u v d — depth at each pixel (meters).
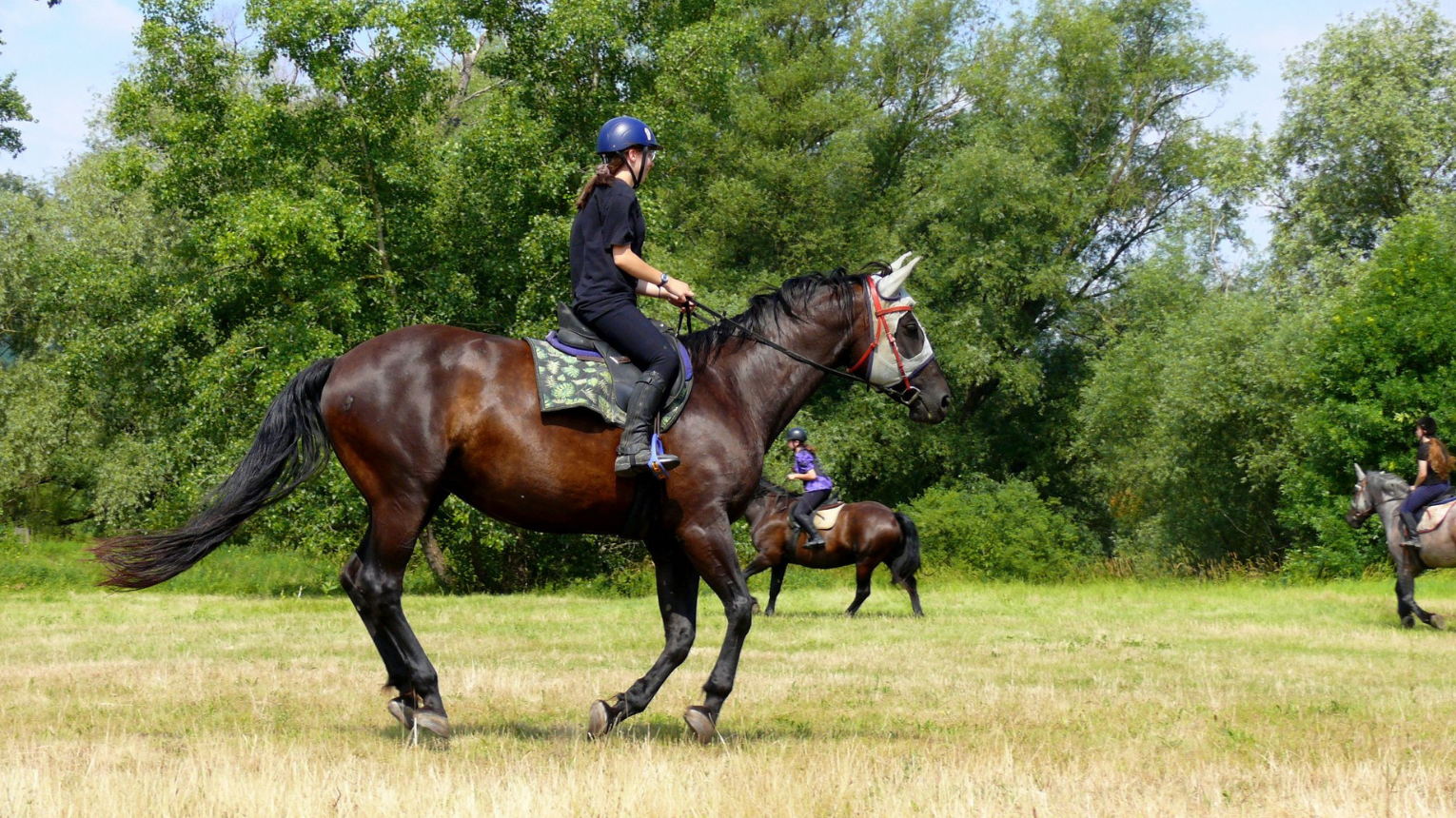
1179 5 35.44
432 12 21.80
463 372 5.66
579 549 25.30
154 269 28.20
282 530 21.08
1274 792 4.81
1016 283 32.56
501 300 24.16
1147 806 4.47
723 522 5.83
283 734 6.02
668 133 24.61
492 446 5.61
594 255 5.76
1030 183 31.52
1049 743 6.02
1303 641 11.96
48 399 29.81
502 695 7.55
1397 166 27.69
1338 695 7.93
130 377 25.09
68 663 9.52
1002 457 37.06
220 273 22.95
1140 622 14.30
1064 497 36.88
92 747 5.49
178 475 24.41
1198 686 8.44
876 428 31.77
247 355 21.83
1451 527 12.87
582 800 4.43
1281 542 28.61
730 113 32.91
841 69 34.50
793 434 15.50
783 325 6.32
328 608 16.91
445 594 24.36
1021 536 26.44
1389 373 23.36
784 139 34.22
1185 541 29.59
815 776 4.86
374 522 5.71
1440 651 11.06
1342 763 5.40
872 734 6.30
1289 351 25.98
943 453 32.91
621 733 6.08
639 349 5.67
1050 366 36.94
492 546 22.39
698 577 6.17
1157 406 27.92
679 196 33.59
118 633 12.59
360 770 4.88
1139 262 35.97
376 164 22.11
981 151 31.77
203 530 5.64
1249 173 29.39
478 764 5.21
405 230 22.44
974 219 32.66
